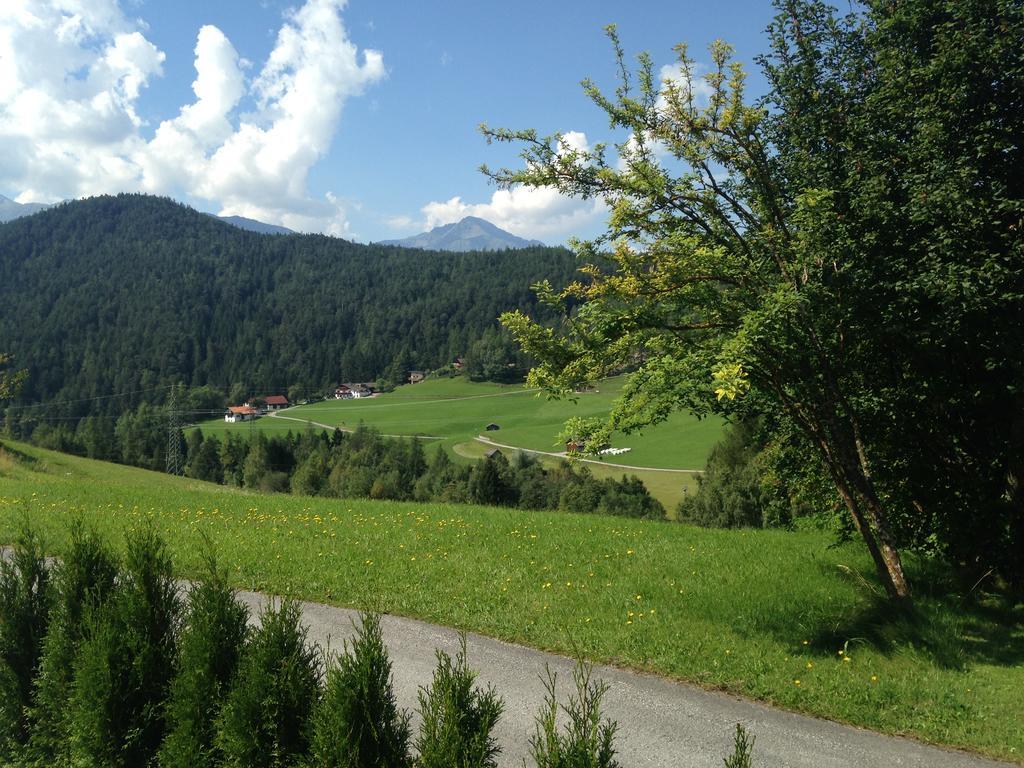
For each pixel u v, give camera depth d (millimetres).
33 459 36062
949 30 8602
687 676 6898
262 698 4168
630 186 7699
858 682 6699
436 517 15680
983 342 8453
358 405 137625
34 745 5062
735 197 9141
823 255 7754
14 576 5363
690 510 46719
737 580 10164
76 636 4988
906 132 8867
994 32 8352
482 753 3678
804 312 7402
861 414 9617
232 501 18219
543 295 8336
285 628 4398
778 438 10812
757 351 7535
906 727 5945
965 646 7699
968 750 5613
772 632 7965
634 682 6797
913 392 9422
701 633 7945
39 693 4953
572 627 8125
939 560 10883
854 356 9047
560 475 67688
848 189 8805
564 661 7293
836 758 5457
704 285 7676
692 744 5637
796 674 6898
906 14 8844
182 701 4352
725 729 5895
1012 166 8367
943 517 9719
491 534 13523
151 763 4609
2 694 5145
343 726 3793
